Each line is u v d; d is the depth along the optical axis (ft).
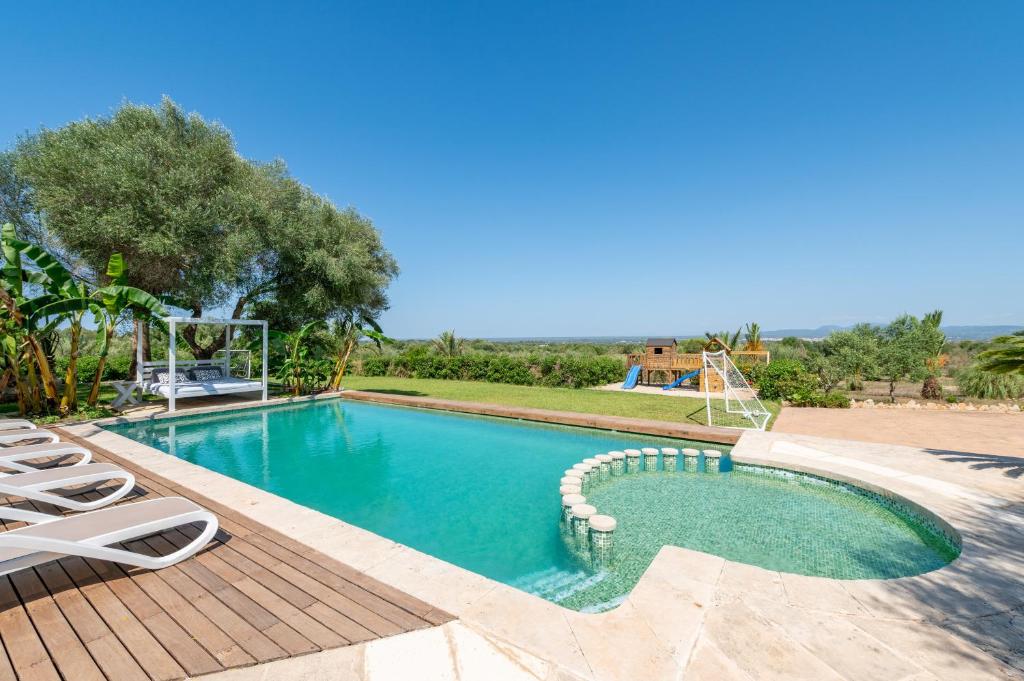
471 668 7.57
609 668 7.63
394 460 26.27
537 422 34.71
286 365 43.91
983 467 20.70
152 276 40.27
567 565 14.57
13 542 8.50
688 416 35.50
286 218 45.32
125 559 9.87
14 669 7.20
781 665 7.83
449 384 60.34
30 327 28.91
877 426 31.19
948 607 9.71
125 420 31.71
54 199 35.42
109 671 7.21
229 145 42.98
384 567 10.91
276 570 10.68
